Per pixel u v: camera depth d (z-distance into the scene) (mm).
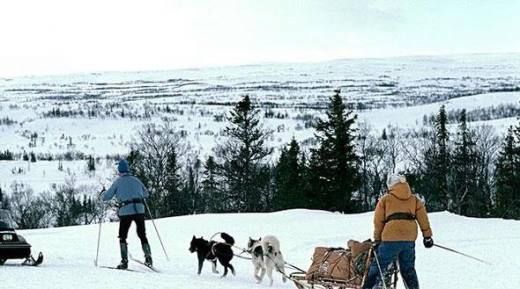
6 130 180125
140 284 9859
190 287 9758
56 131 175500
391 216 8750
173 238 20016
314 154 51781
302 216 26141
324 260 9734
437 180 57344
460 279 12039
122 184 12602
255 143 55469
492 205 56344
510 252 15875
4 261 12656
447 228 21156
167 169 56125
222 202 56750
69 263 13398
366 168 65625
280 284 11531
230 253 12484
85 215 65312
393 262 9031
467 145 58438
